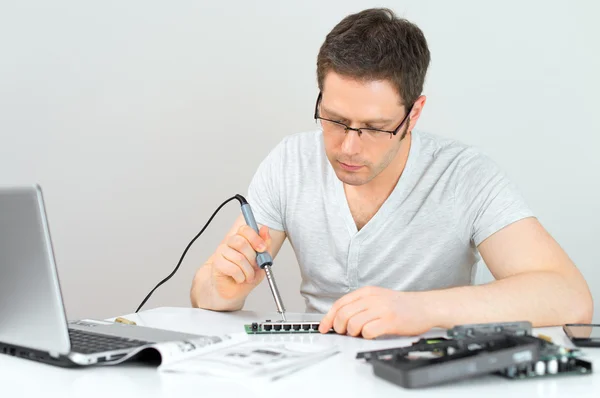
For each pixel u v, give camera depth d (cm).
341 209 172
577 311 135
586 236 263
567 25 259
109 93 276
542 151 264
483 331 103
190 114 277
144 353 106
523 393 88
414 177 169
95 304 281
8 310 105
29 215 96
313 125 276
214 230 280
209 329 134
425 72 148
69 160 278
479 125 267
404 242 170
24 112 277
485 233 160
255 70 275
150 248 280
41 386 93
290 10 272
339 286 176
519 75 263
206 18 275
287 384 92
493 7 262
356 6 269
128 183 279
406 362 94
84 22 275
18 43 275
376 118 136
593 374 97
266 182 181
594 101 260
